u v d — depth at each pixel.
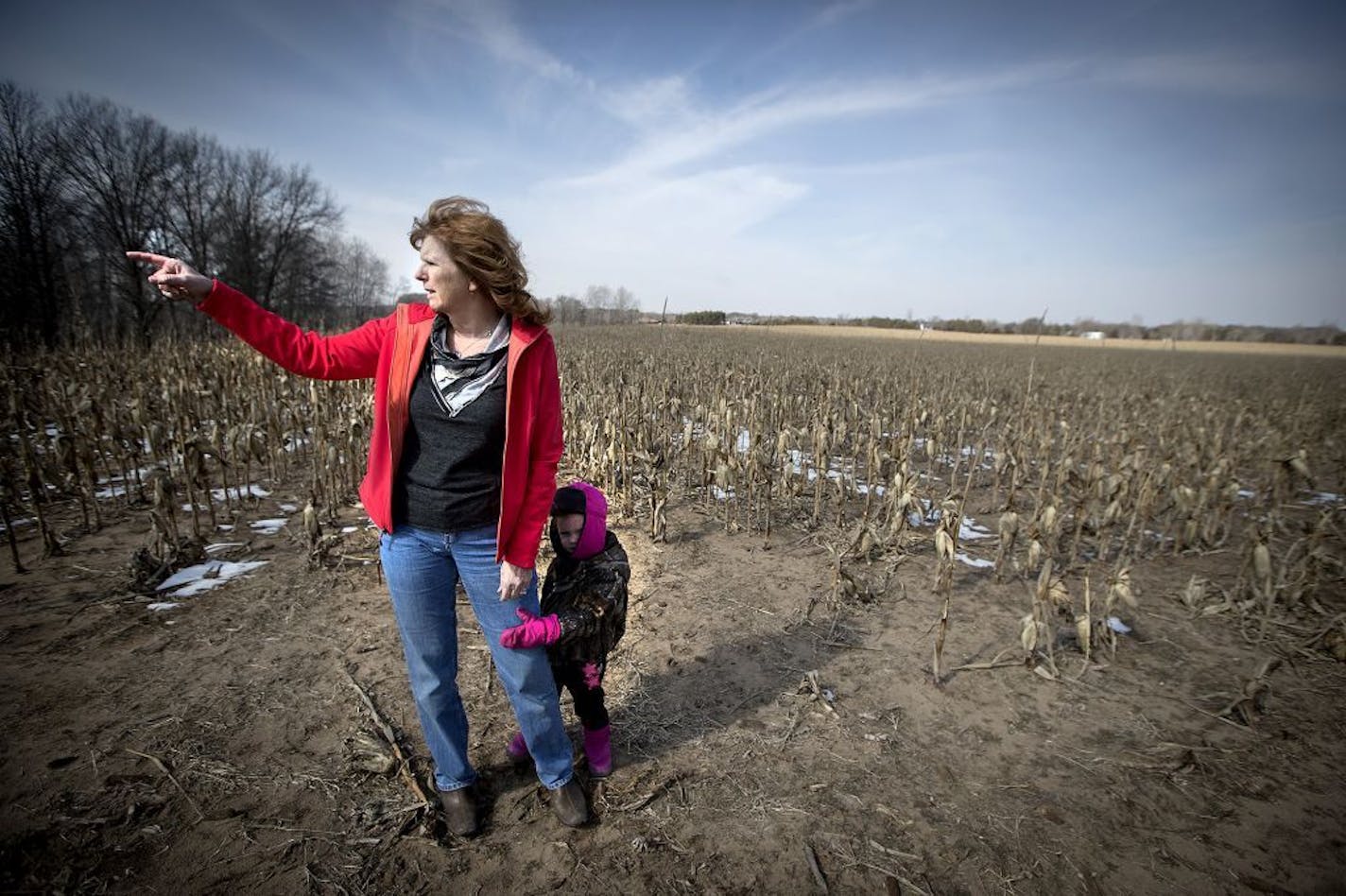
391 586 2.10
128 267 30.06
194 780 2.61
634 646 3.90
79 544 5.05
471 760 2.81
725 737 3.09
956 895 2.27
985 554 5.84
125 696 3.14
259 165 36.91
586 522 2.41
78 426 6.63
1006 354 33.78
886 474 8.57
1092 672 3.83
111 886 2.11
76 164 28.05
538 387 2.04
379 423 2.04
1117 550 6.12
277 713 3.07
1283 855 2.48
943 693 3.56
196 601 4.16
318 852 2.31
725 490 5.97
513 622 2.18
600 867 2.32
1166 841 2.54
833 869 2.37
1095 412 12.98
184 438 5.98
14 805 2.40
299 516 5.94
